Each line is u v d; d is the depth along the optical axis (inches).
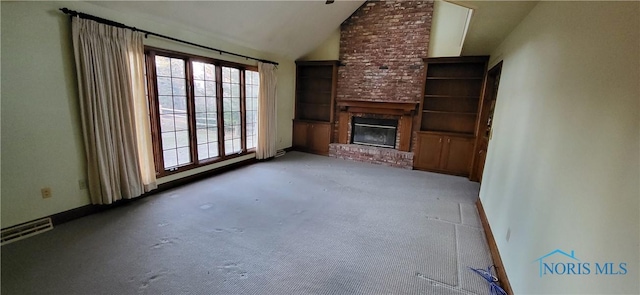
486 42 146.3
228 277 83.8
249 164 216.4
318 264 91.8
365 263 93.3
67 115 109.6
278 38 206.7
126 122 126.0
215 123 184.4
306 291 79.3
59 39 104.0
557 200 59.3
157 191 148.7
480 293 81.1
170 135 155.1
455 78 202.2
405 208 140.3
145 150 137.7
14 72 94.3
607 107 46.1
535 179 73.2
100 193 120.2
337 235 111.0
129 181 130.0
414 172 209.8
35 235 101.6
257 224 117.7
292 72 255.3
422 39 210.8
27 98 98.1
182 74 156.8
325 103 259.6
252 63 206.1
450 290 81.9
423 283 84.4
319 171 202.8
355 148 238.1
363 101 231.6
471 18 106.4
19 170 98.7
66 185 112.1
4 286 76.1
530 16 95.3
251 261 91.9
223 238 105.5
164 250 96.1
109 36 115.6
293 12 183.3
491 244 104.1
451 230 118.6
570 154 56.5
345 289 80.7
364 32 229.6
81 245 96.8
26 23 95.2
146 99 135.7
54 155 107.3
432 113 217.8
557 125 64.6
